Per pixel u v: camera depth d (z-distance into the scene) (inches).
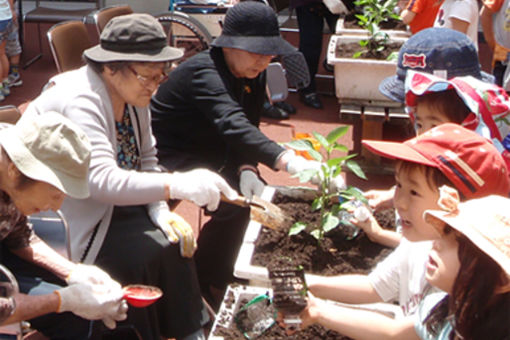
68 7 365.1
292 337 90.0
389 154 70.8
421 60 104.1
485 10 188.7
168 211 115.3
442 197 61.2
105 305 92.8
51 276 102.1
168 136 132.3
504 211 59.3
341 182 113.3
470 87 91.6
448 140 71.6
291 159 116.1
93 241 107.3
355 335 75.6
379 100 186.9
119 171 104.5
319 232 104.8
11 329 95.4
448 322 68.5
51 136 83.5
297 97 254.1
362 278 88.2
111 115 107.9
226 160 132.4
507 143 93.8
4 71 246.1
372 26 203.6
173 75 127.3
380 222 112.0
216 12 249.9
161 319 112.5
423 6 201.5
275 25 120.5
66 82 107.5
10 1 237.3
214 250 135.1
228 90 122.3
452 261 61.9
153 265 107.4
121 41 103.4
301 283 76.9
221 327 90.8
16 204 88.0
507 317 61.1
